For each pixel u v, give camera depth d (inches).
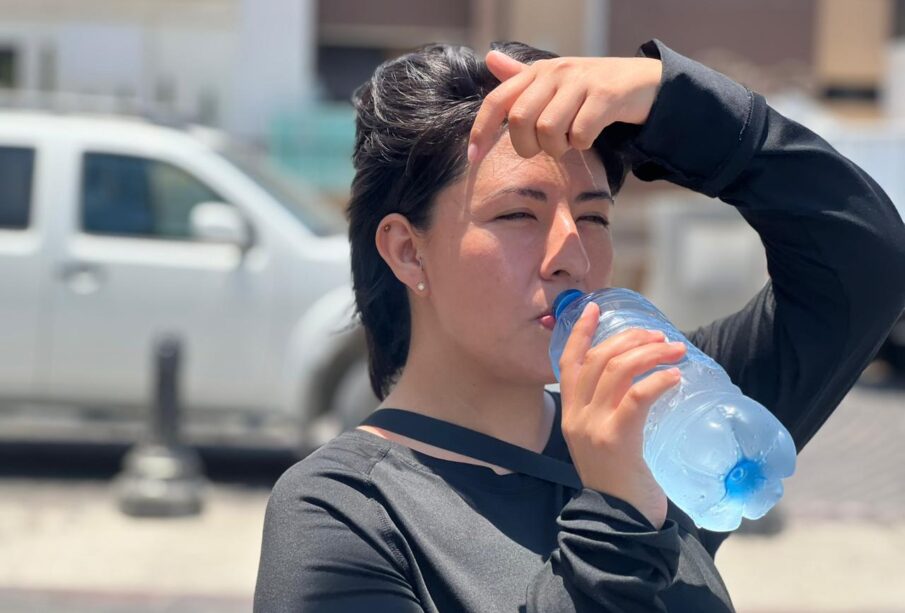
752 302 71.4
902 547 237.6
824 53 630.5
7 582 204.2
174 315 261.0
